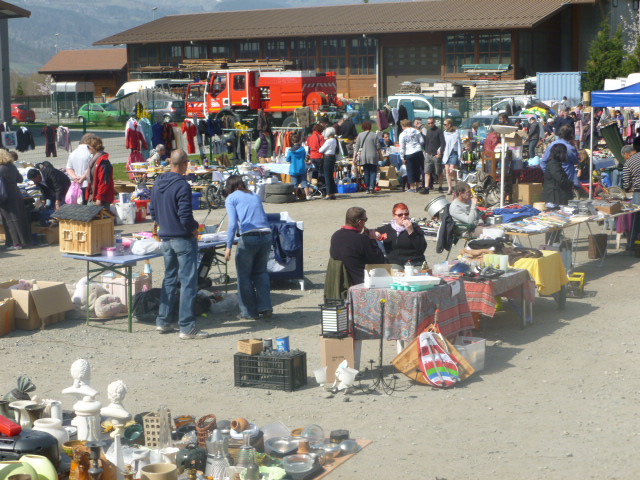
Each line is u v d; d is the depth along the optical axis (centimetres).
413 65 5616
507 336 923
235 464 548
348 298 785
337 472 584
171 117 4616
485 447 624
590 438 638
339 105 3641
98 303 1020
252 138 3484
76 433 565
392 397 737
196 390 762
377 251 892
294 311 1045
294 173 2094
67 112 5616
